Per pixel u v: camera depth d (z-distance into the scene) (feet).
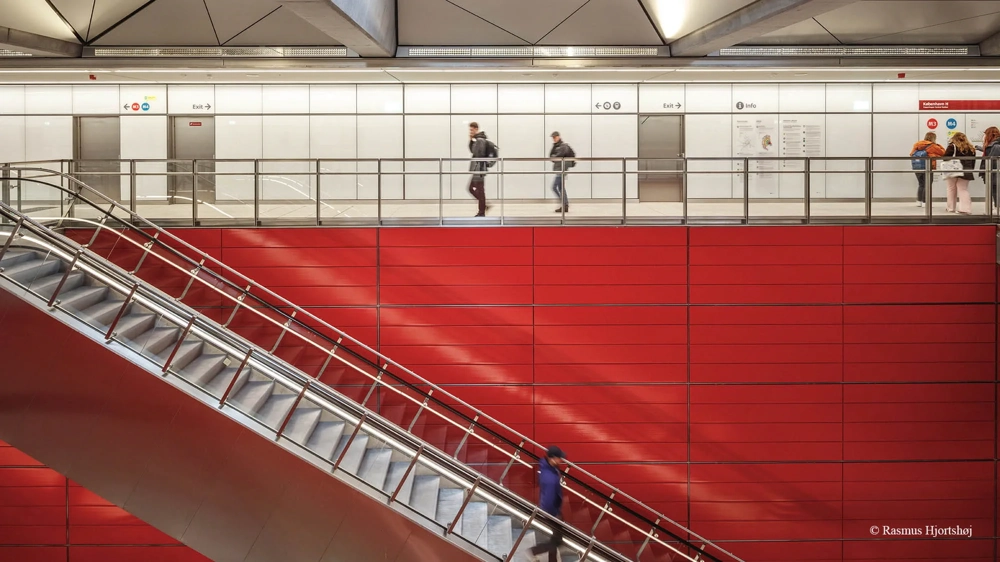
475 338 37.63
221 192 37.42
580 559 27.63
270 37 49.01
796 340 37.55
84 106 55.21
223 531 23.40
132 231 36.37
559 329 37.65
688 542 36.47
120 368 22.67
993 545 37.73
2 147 55.52
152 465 22.94
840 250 37.32
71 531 36.94
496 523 26.89
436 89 55.26
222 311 36.96
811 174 37.37
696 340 37.63
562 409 37.70
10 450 36.65
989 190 37.24
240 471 23.30
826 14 46.98
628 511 35.40
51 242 24.47
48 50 47.24
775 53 50.49
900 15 47.16
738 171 37.55
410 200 37.76
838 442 37.68
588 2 46.26
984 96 55.93
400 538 24.11
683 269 37.45
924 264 37.24
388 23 45.91
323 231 37.32
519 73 50.96
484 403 37.70
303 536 23.72
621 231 37.45
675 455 37.78
